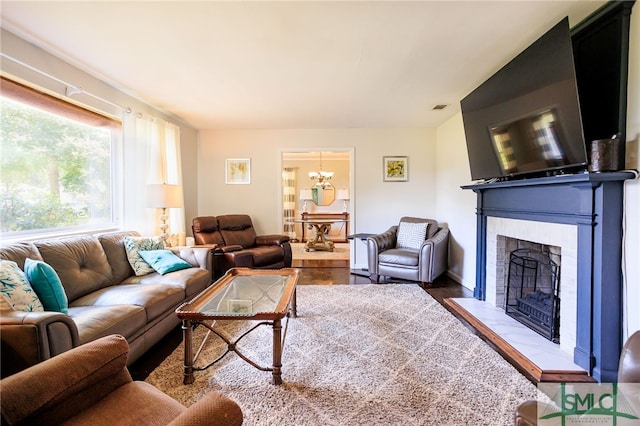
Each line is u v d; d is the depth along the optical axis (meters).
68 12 1.86
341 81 2.97
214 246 3.62
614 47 1.80
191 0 1.75
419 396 1.69
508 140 2.50
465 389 1.75
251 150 5.01
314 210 8.97
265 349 2.23
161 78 2.88
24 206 2.39
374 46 2.29
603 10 1.82
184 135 4.61
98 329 1.66
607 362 1.80
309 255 6.18
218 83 3.02
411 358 2.09
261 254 4.07
